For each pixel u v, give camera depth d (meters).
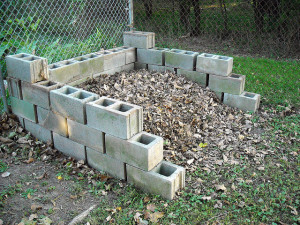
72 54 5.99
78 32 7.45
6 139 4.09
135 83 5.25
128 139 3.25
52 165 3.74
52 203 3.13
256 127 4.75
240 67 7.51
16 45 5.61
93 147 3.56
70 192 3.30
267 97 5.73
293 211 3.00
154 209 3.04
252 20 10.12
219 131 4.58
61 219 2.93
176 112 4.64
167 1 11.14
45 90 3.77
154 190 3.24
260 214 2.98
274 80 6.51
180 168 3.31
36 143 4.09
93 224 2.85
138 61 6.28
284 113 5.14
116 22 7.03
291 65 7.68
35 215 2.92
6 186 3.35
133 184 3.39
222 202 3.17
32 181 3.45
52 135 4.00
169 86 5.29
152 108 4.49
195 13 10.54
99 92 4.86
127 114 3.14
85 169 3.65
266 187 3.41
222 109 5.17
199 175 3.61
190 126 4.51
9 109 4.52
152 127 4.16
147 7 11.22
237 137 4.46
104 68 5.60
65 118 3.70
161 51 5.89
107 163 3.52
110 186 3.37
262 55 9.04
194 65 5.62
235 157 3.99
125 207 3.10
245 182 3.48
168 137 4.20
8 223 2.86
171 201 3.15
